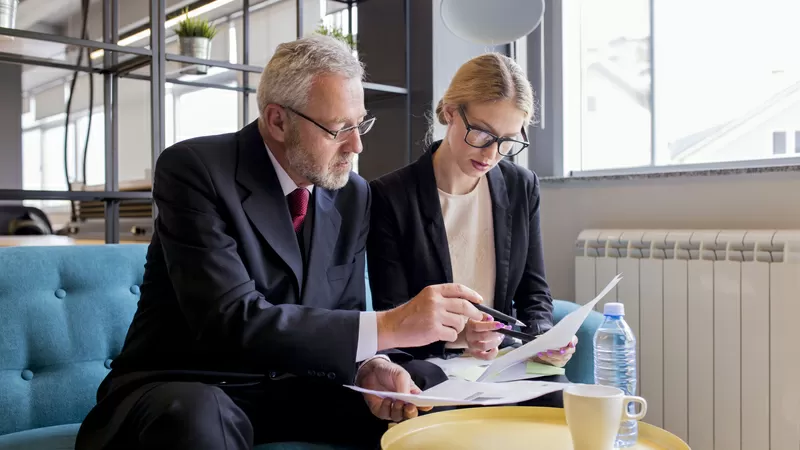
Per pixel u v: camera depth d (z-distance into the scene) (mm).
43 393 1618
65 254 1708
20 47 2135
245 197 1371
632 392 1596
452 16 1979
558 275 2764
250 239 1355
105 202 2363
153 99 2227
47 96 4586
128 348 1364
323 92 1366
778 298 2033
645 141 2680
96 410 1236
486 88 1612
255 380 1366
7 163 4254
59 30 3586
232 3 2748
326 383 1432
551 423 1216
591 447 948
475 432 1155
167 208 1320
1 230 3328
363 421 1436
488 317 1545
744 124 2412
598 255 2502
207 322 1231
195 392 1113
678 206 2412
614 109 2764
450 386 1259
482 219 1813
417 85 2803
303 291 1415
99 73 2512
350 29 3035
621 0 2725
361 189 1641
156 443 1060
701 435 2219
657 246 2326
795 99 2289
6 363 1573
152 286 1377
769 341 2053
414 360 1555
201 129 3410
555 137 2879
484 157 1639
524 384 1235
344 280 1531
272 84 1400
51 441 1455
